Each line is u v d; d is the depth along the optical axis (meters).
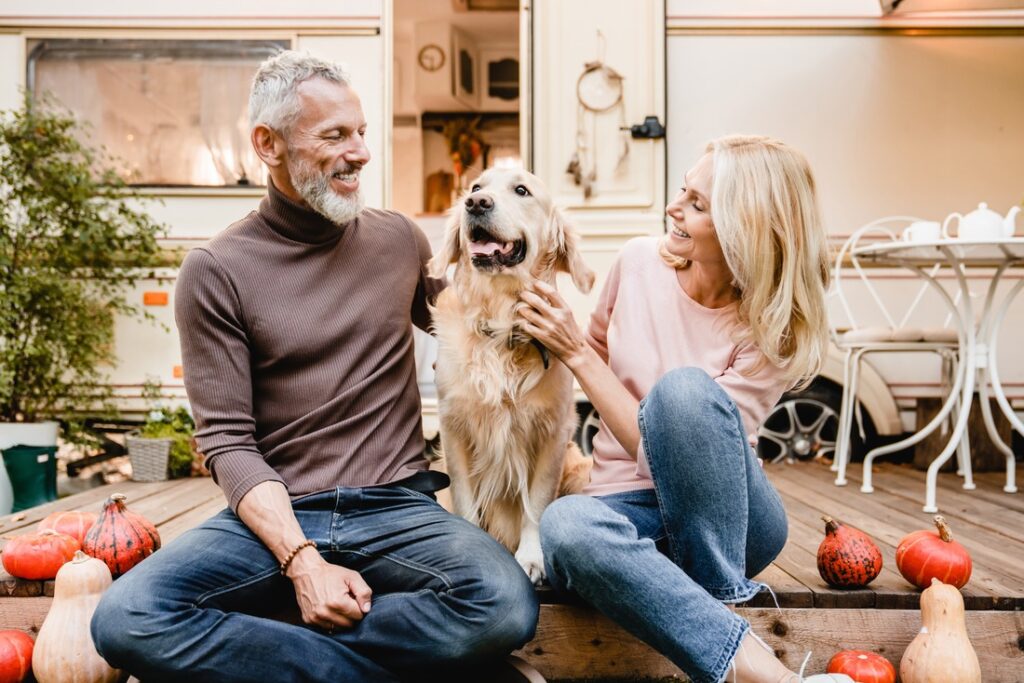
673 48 4.46
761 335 1.81
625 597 1.64
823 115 4.48
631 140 4.35
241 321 1.90
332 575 1.70
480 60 7.72
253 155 4.40
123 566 2.09
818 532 2.73
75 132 4.39
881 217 4.52
